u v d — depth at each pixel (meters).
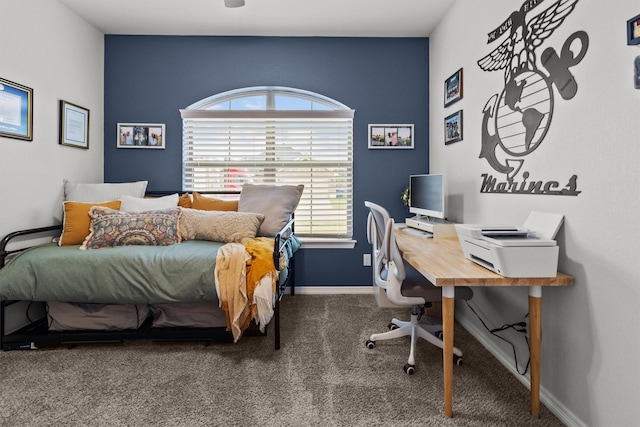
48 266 2.06
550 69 1.60
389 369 1.95
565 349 1.52
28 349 2.16
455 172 2.72
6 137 2.22
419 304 1.99
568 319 1.50
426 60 3.34
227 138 3.37
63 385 1.79
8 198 2.25
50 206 2.61
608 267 1.29
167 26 3.10
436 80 3.15
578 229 1.44
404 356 2.11
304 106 3.46
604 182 1.31
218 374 1.90
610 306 1.29
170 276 2.06
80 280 2.05
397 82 3.35
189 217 2.59
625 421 1.23
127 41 3.26
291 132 3.39
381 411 1.59
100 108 3.22
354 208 3.38
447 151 2.89
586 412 1.41
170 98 3.30
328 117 3.33
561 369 1.55
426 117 3.36
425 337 2.13
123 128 3.26
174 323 2.28
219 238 2.51
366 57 3.34
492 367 1.99
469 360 2.07
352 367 1.97
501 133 2.04
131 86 3.28
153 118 3.30
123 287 2.05
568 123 1.49
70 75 2.80
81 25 2.94
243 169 3.38
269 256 2.16
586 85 1.40
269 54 3.30
